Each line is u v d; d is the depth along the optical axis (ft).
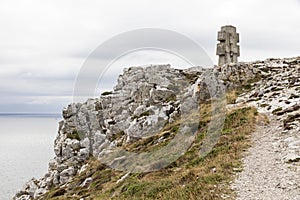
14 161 397.39
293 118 83.56
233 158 65.72
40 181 168.86
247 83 144.77
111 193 80.79
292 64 159.43
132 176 83.97
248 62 171.53
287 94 111.55
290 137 71.97
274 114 95.61
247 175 55.47
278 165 57.77
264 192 47.75
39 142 584.81
